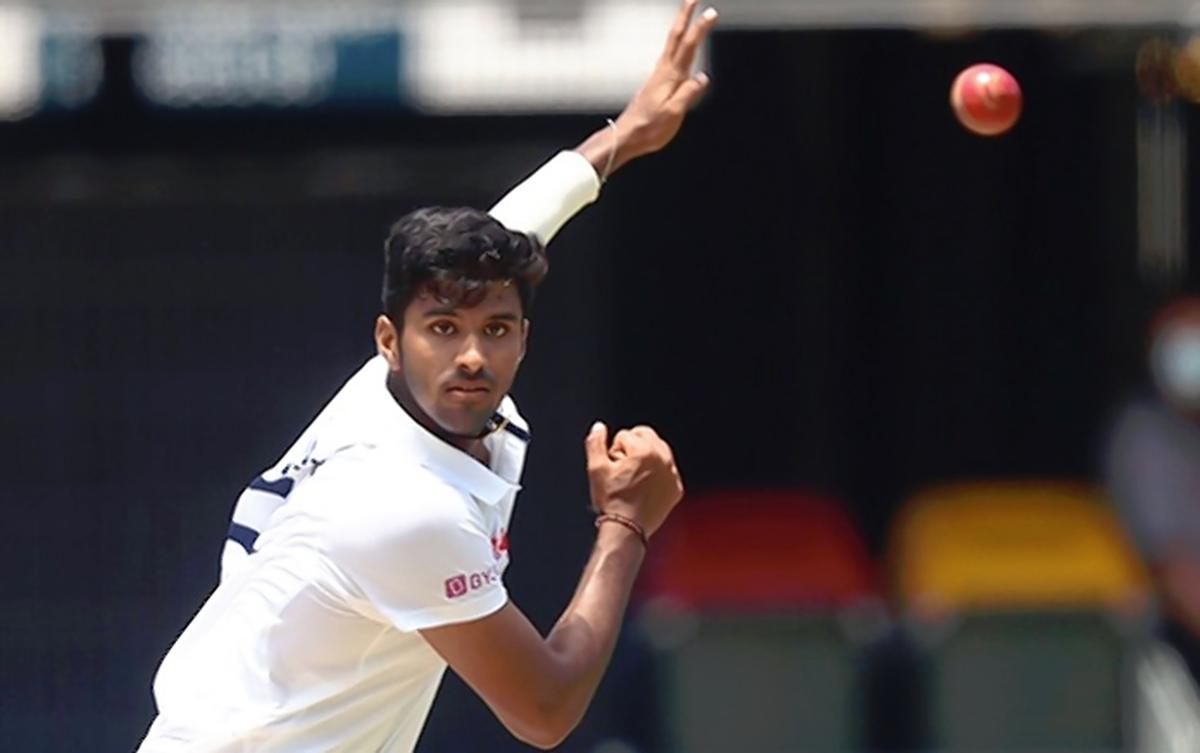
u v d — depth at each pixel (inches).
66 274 1211.9
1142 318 1370.6
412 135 1203.9
